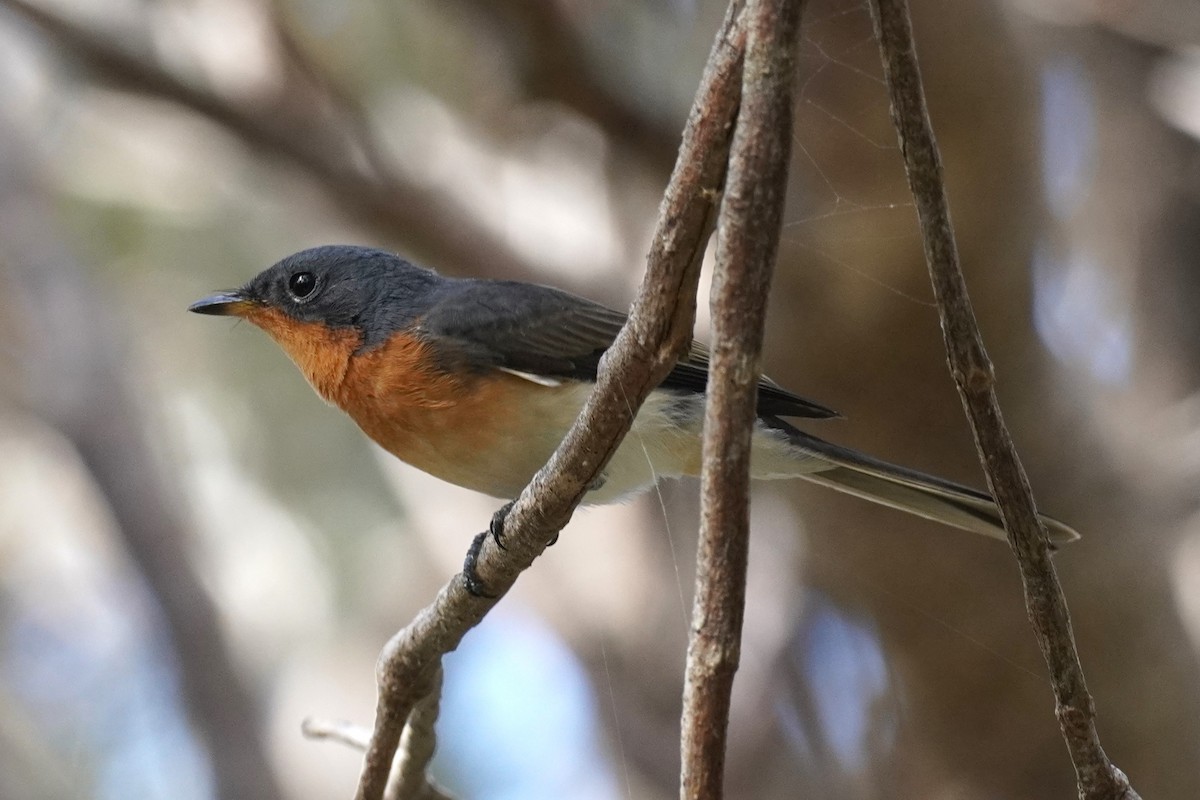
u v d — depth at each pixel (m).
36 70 16.31
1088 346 13.63
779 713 14.27
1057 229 12.80
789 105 4.28
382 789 7.05
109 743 15.88
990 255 10.75
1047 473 11.63
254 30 11.98
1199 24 12.52
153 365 16.77
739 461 4.36
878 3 4.48
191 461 16.61
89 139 16.23
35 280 16.44
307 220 13.91
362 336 8.48
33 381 16.38
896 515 11.55
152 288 16.75
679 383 8.50
